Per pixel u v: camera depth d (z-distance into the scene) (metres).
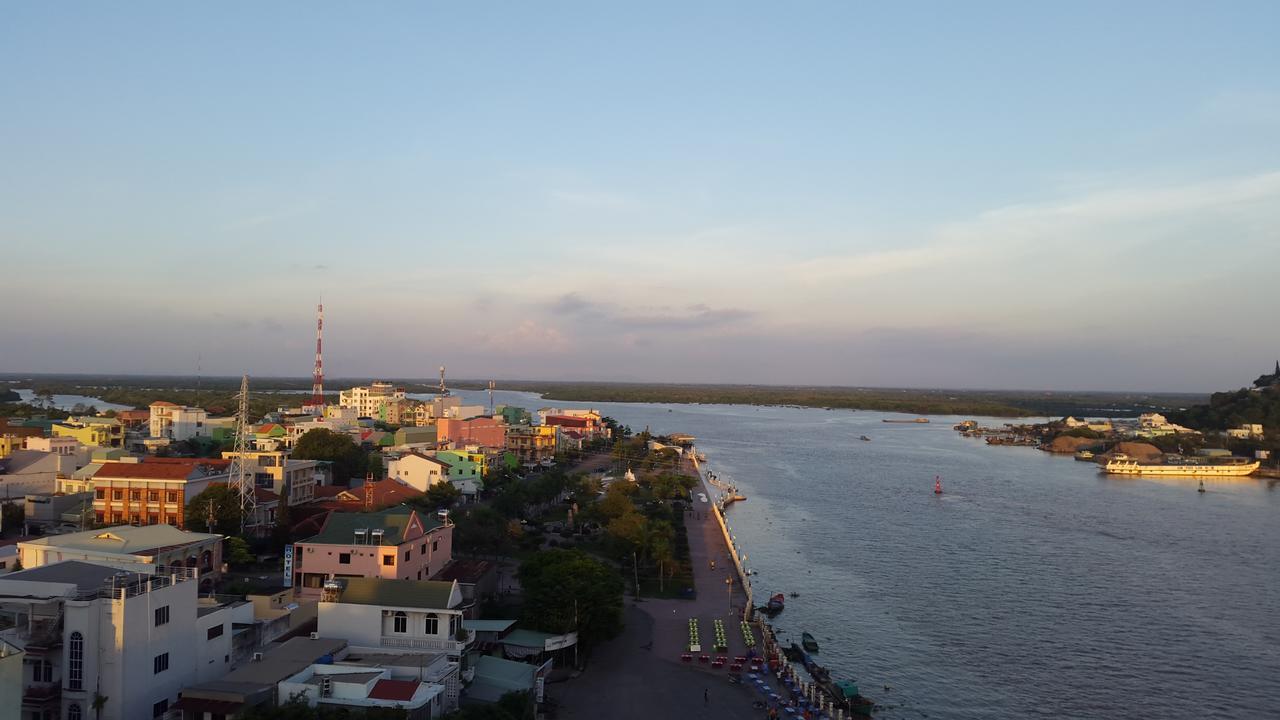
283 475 157.62
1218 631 114.06
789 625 112.88
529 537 149.25
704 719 78.19
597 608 93.50
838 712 82.50
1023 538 172.88
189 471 140.50
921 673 97.31
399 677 67.31
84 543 93.38
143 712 61.09
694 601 121.44
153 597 62.41
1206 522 197.12
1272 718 87.12
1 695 48.59
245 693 58.81
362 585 79.75
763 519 189.88
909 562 150.38
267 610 84.19
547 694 82.12
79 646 59.28
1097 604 125.81
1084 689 93.62
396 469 181.00
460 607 81.75
